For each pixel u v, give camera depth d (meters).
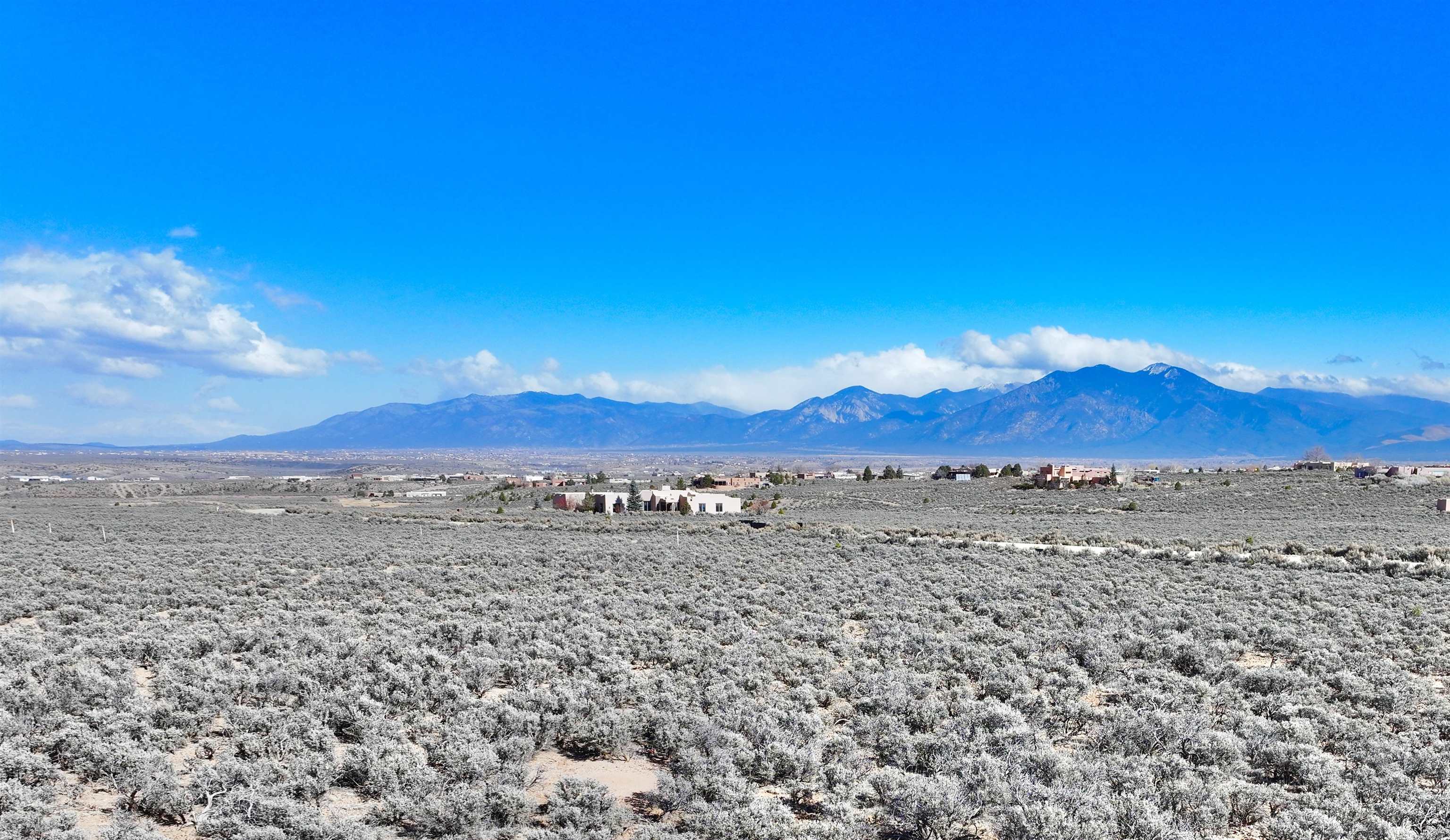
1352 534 65.88
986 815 15.95
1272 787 16.97
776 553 57.44
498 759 18.03
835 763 18.22
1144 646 29.00
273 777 16.86
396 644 28.33
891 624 32.75
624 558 54.47
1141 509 103.31
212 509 115.94
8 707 21.09
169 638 28.62
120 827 14.66
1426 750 18.92
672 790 16.50
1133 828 14.80
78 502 137.62
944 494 133.00
